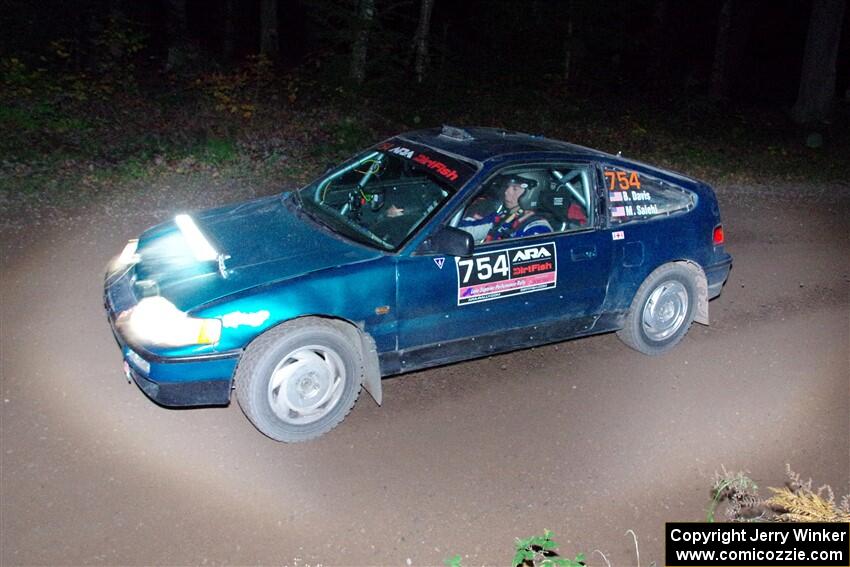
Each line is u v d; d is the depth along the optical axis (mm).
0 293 5605
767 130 18219
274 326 4066
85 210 7672
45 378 4566
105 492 3701
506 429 4594
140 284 4168
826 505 3709
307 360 4152
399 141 5363
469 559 3574
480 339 4805
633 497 4141
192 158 9719
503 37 17297
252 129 11312
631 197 5320
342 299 4191
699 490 4258
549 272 4895
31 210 7457
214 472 3945
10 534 3373
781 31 28766
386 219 4777
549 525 3859
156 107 11578
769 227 9672
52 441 4012
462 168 4777
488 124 14172
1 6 13531
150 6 15773
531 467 4273
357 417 4555
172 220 5117
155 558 3346
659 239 5371
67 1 14062
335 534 3621
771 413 5086
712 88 21672
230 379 4020
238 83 12438
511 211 4875
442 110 14242
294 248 4457
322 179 5402
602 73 18234
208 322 3902
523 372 5273
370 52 14273
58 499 3613
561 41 17438
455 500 3941
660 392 5203
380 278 4301
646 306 5500
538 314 4965
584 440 4574
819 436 4879
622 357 5633
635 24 21719
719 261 5762
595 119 15781
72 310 5457
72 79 11398
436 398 4848
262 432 4203
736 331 6320
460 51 17031
